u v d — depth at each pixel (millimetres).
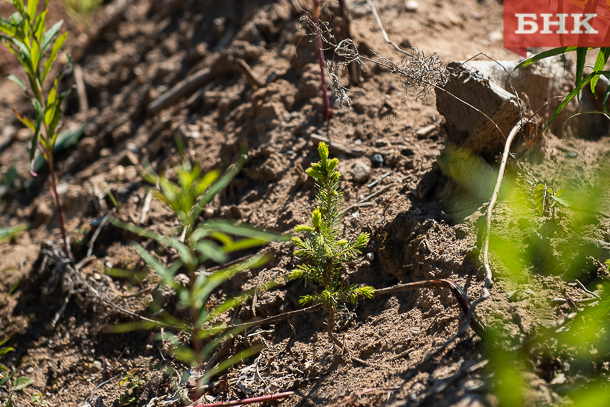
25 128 4941
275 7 4164
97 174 3920
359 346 2037
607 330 1668
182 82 4164
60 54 5504
